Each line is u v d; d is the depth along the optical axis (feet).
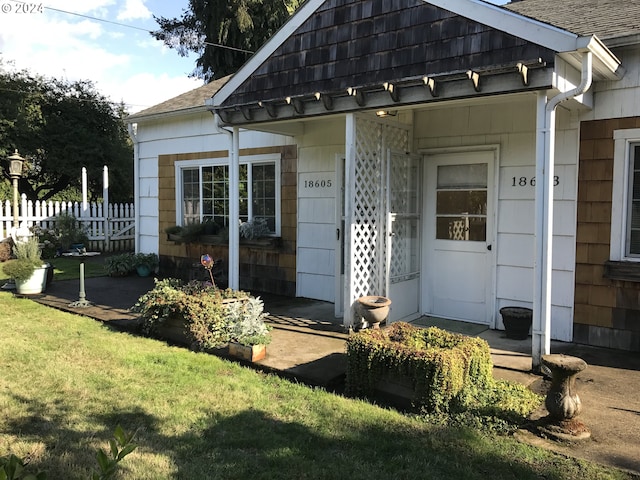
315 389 13.14
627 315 16.40
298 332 18.40
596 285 16.90
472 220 20.01
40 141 61.52
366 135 18.42
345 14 17.99
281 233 26.43
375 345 12.25
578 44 12.93
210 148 29.68
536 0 24.71
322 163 24.43
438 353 11.46
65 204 46.50
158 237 33.37
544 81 13.35
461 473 8.98
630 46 15.48
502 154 18.89
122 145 71.61
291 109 18.74
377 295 19.17
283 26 19.47
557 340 17.76
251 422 11.07
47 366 14.56
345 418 11.24
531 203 18.37
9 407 11.71
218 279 27.86
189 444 10.06
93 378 13.65
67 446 9.89
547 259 13.92
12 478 4.17
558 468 9.16
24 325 19.40
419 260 21.26
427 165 21.02
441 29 15.71
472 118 19.48
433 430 10.60
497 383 13.12
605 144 16.49
